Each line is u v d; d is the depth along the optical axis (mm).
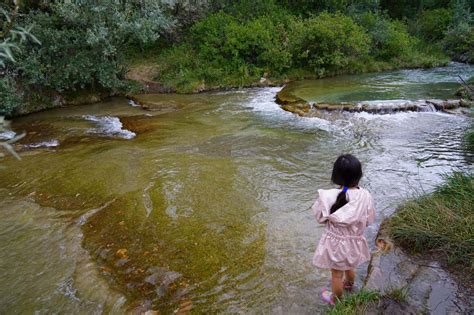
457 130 7656
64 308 3299
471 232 3619
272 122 8875
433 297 3086
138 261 3865
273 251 3910
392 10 21516
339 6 17375
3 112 9617
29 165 6594
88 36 10609
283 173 5895
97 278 3668
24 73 10312
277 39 14820
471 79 12281
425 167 5938
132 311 3219
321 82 13594
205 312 3154
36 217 4859
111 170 6203
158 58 15016
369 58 15938
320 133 7918
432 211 4055
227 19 15016
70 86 11367
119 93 12734
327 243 2949
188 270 3688
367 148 6910
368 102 9633
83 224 4637
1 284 3633
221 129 8414
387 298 3062
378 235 4043
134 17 11219
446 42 18266
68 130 8852
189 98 12039
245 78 13875
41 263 3934
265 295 3303
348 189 2912
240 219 4551
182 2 14648
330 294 3195
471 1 20109
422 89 11359
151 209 4859
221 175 5855
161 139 7836
